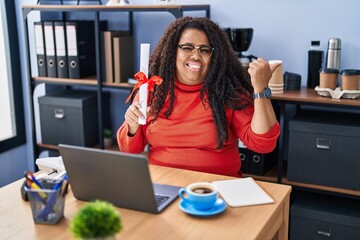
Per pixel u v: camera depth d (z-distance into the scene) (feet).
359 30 8.21
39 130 10.85
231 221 4.47
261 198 4.96
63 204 4.57
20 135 10.89
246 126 6.24
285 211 5.25
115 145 10.20
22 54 10.57
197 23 6.47
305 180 7.91
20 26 10.43
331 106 7.55
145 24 9.89
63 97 9.80
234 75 6.55
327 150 7.65
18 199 5.06
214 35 6.42
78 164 4.73
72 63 9.54
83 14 10.44
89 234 3.43
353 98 7.59
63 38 9.45
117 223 3.54
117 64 9.20
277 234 5.32
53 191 4.38
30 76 9.77
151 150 6.70
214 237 4.17
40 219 4.45
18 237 4.23
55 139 9.96
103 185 4.72
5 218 4.60
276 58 8.91
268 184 5.41
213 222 4.45
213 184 5.31
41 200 4.40
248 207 4.79
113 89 10.44
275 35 8.82
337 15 8.31
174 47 6.47
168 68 6.50
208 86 6.38
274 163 8.99
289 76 8.35
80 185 4.85
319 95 7.84
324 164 7.72
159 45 6.66
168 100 6.48
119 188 4.65
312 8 8.46
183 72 6.42
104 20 10.24
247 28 8.27
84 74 9.74
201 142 6.31
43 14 10.22
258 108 5.95
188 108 6.40
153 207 4.58
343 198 8.34
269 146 6.06
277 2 8.68
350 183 7.61
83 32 9.57
